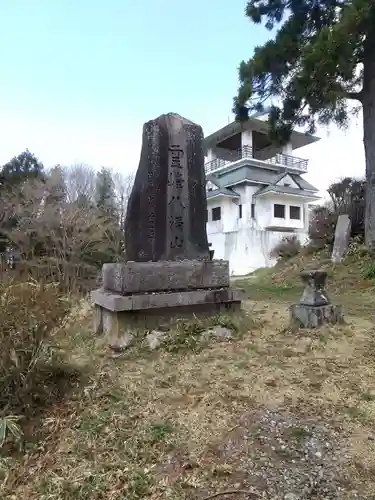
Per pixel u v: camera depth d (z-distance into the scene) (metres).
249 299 8.87
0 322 2.71
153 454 2.30
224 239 27.66
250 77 12.53
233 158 30.59
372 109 11.54
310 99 11.41
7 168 20.30
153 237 4.84
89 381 3.30
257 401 2.92
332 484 2.01
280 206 28.28
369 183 11.70
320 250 14.34
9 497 2.08
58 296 3.33
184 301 4.50
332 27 9.81
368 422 2.60
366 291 8.88
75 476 2.15
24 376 2.82
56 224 13.31
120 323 4.21
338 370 3.54
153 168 4.89
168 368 3.62
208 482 2.06
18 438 2.44
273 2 12.59
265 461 2.21
